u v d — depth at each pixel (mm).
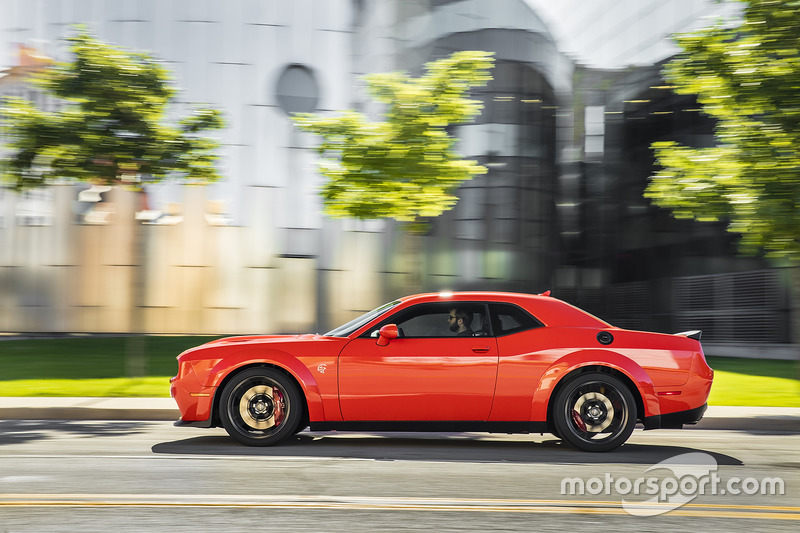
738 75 11609
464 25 26953
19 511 4496
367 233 26812
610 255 29453
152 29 25281
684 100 25969
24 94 19844
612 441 6996
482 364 6957
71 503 4719
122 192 26672
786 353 24609
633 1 28391
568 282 29719
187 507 4633
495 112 27562
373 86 15453
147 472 5812
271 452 6836
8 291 26734
